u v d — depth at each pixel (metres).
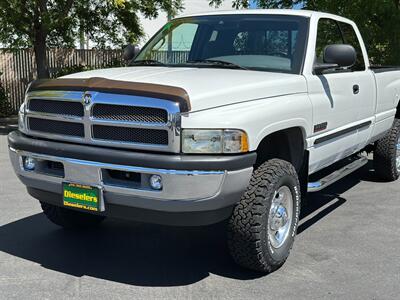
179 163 3.60
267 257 4.17
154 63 5.35
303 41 4.97
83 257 4.70
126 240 5.14
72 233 5.31
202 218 3.85
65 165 4.01
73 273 4.35
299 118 4.43
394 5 11.73
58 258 4.67
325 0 11.76
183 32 5.58
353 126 5.73
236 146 3.72
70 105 4.03
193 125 3.65
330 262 4.59
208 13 5.72
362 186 7.26
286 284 4.14
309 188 4.91
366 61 6.36
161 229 5.46
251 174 3.92
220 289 4.06
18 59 16.00
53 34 14.48
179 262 4.61
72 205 4.09
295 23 5.13
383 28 12.11
